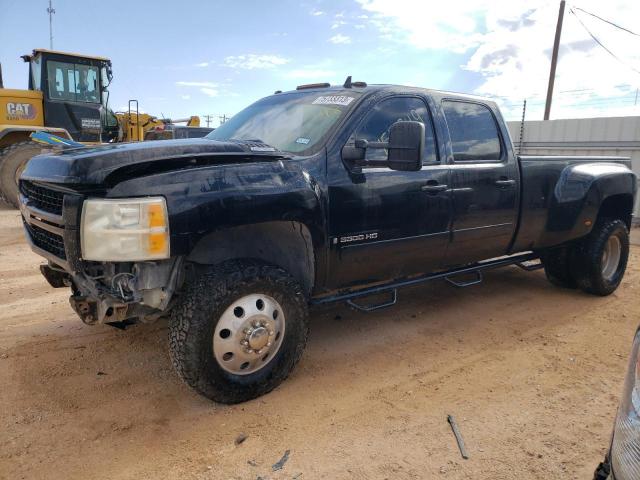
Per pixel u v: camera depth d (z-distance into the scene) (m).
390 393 3.44
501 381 3.64
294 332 3.36
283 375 3.38
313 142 3.61
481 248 4.66
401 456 2.76
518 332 4.60
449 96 4.44
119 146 3.12
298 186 3.26
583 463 2.73
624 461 1.63
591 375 3.75
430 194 4.05
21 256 7.18
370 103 3.83
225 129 4.48
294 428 3.00
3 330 4.38
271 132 3.99
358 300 5.39
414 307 5.24
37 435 2.89
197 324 2.93
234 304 3.05
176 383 3.51
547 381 3.65
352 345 4.23
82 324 4.53
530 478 2.61
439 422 3.09
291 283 3.29
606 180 5.38
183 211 2.80
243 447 2.82
